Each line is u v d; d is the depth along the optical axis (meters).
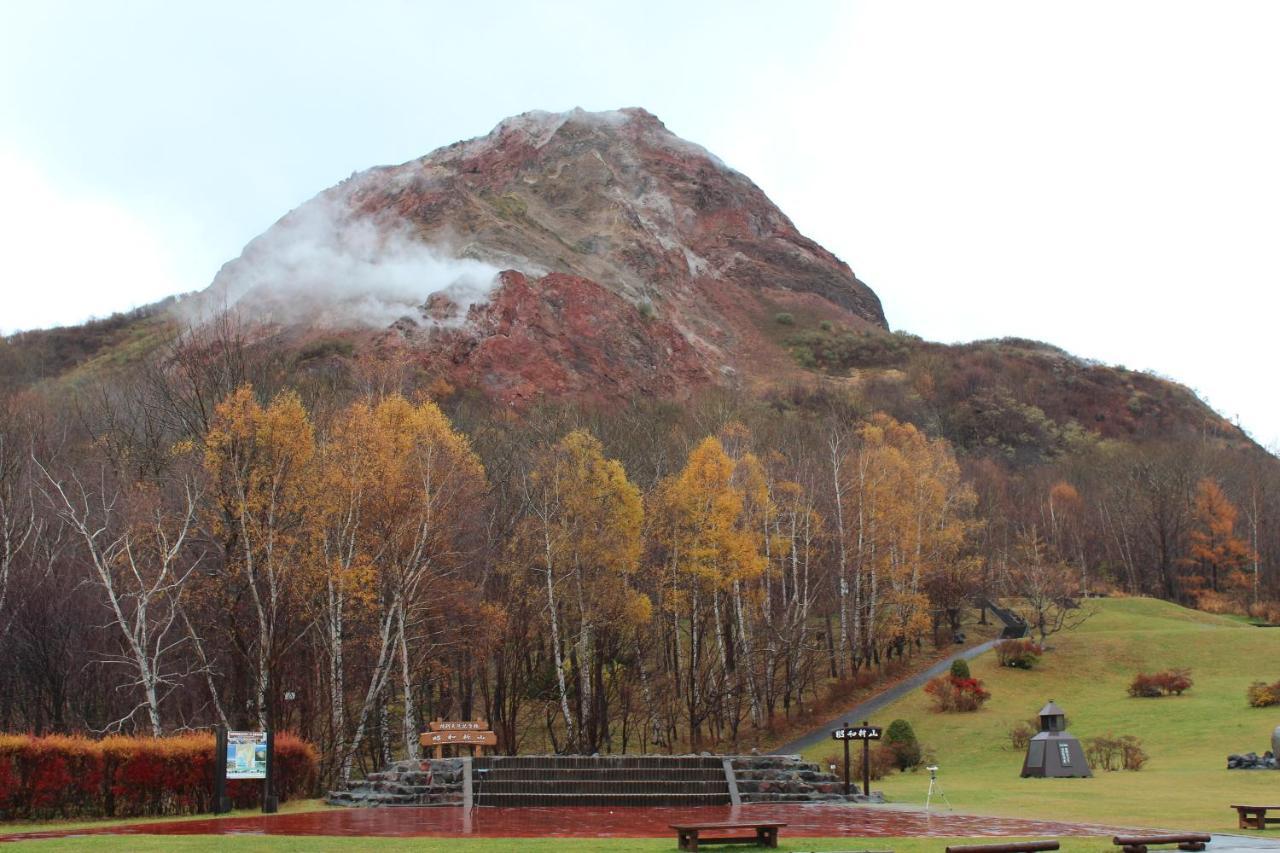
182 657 44.69
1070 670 57.97
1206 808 25.05
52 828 20.64
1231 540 88.94
